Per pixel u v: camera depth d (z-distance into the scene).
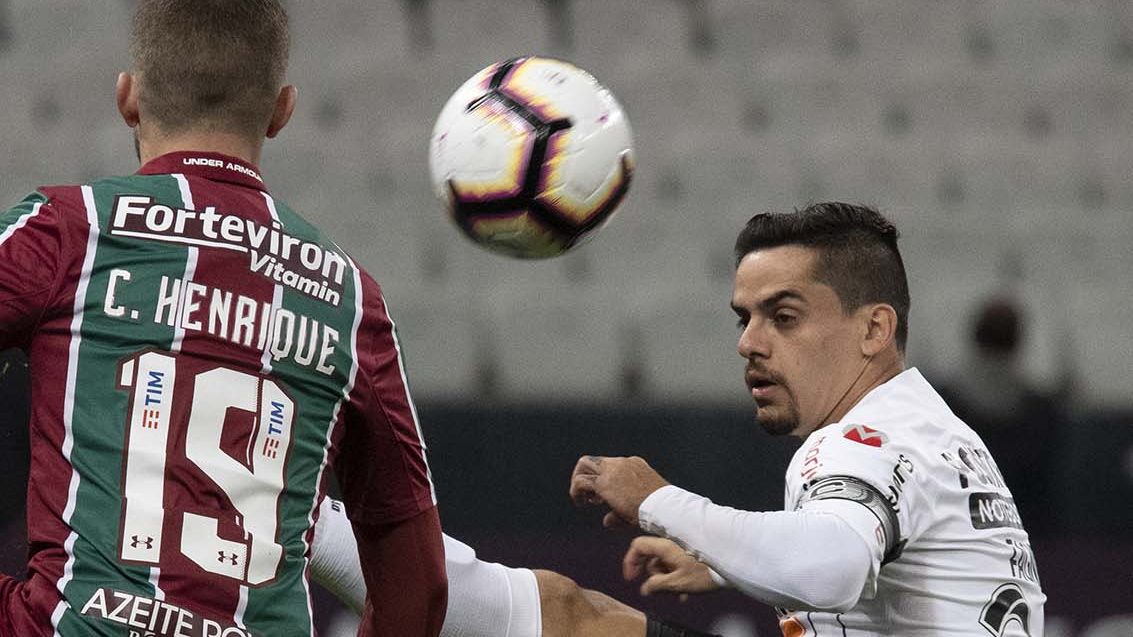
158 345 7.96
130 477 7.73
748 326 10.45
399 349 8.91
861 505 9.17
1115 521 22.58
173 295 8.07
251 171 8.67
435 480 22.14
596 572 21.77
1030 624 9.97
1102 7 39.41
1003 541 9.93
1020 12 39.06
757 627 21.38
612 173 10.23
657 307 31.61
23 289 7.85
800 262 10.27
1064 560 22.34
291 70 35.94
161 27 8.56
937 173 36.50
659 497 9.38
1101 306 34.12
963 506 9.77
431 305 31.50
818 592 8.87
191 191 8.39
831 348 10.27
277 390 8.18
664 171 35.69
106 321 7.94
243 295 8.22
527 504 22.30
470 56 36.97
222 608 7.68
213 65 8.55
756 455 22.72
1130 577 22.38
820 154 36.34
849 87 37.38
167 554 7.64
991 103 37.56
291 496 8.11
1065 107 37.78
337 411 8.47
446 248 33.09
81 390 7.85
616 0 38.09
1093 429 22.64
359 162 34.66
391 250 33.12
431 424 22.28
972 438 10.34
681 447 22.69
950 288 34.28
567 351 30.83
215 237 8.28
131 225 8.16
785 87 37.22
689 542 9.20
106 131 34.12
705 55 37.81
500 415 22.41
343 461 8.98
